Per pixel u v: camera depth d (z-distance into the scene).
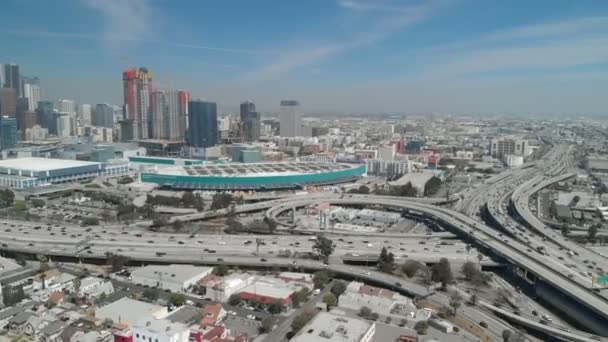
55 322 187.75
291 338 178.25
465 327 192.00
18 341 177.88
